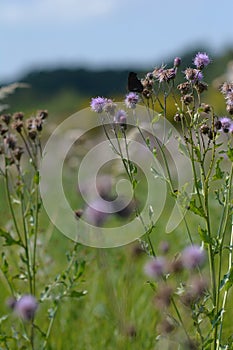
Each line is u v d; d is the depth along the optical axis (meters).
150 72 7.76
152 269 6.54
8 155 9.48
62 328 9.81
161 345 7.55
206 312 6.98
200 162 7.30
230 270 7.10
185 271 7.92
